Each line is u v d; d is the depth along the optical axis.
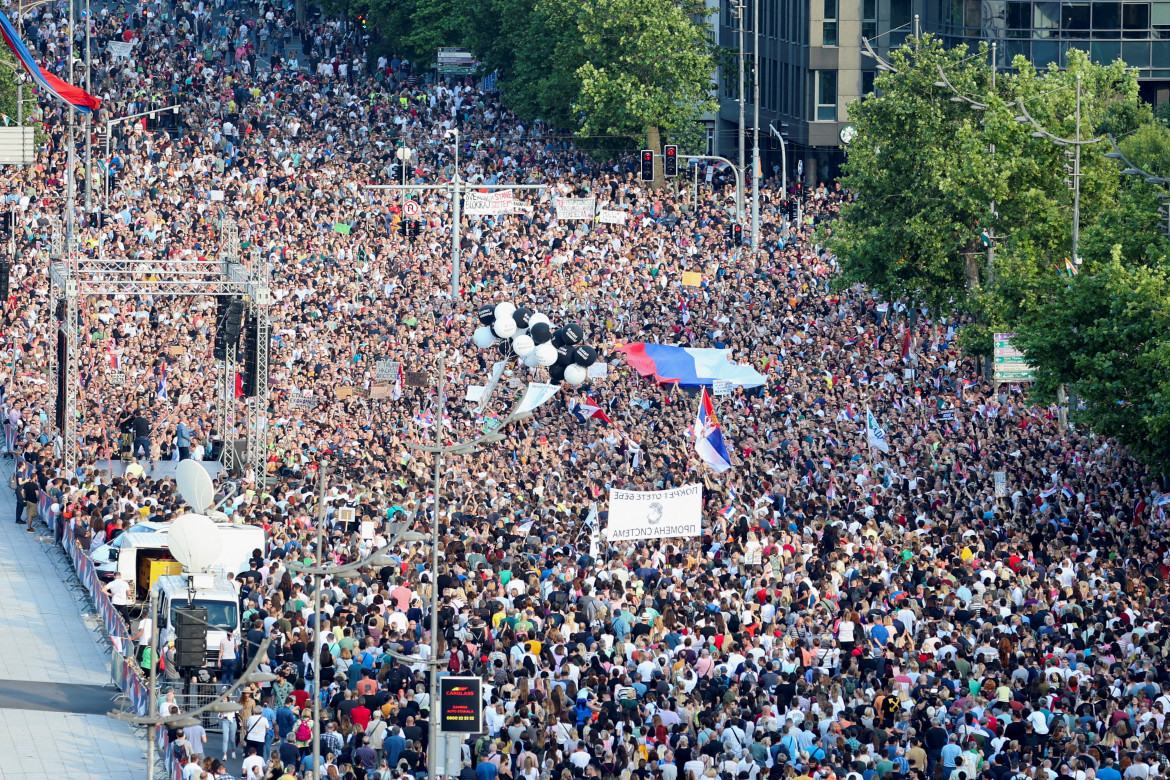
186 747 65.31
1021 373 114.38
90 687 79.31
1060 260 124.31
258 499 97.88
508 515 92.88
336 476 103.25
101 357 127.69
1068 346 98.44
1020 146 127.69
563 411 124.38
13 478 112.88
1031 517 95.25
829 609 75.81
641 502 83.69
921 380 129.62
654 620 74.19
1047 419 119.62
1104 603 78.25
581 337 96.06
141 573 85.94
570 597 77.38
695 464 107.31
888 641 71.94
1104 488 102.19
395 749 63.84
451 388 126.50
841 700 66.19
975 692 67.06
